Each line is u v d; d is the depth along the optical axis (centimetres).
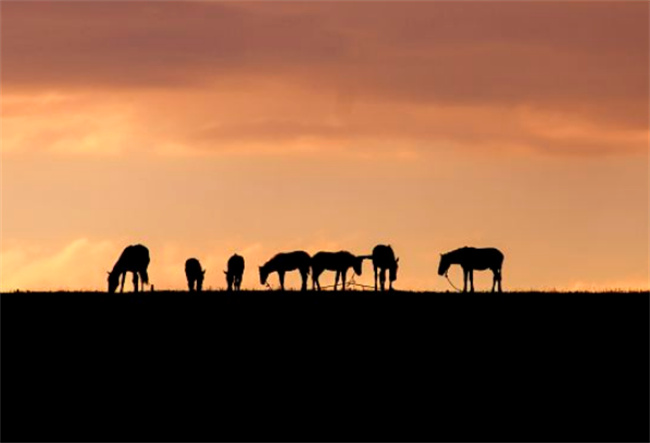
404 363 6000
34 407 5447
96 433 5178
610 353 6097
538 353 6106
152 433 5191
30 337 6262
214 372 5869
